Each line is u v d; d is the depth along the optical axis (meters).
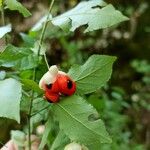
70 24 0.21
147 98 0.77
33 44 0.24
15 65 0.21
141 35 0.84
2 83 0.18
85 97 0.26
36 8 0.60
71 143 0.21
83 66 0.21
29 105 0.23
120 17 0.20
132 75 0.81
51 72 0.20
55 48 0.66
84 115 0.20
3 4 0.23
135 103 0.75
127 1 0.79
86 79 0.21
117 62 0.82
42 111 0.23
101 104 0.27
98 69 0.21
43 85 0.20
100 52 0.78
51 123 0.22
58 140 0.22
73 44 0.65
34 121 0.23
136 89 0.80
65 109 0.20
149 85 0.80
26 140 0.26
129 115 0.74
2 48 0.23
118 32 0.80
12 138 0.26
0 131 0.35
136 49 0.83
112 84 0.80
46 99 0.21
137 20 0.84
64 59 0.67
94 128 0.20
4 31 0.21
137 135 0.74
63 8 0.67
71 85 0.20
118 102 0.50
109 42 0.79
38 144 0.25
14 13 0.56
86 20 0.21
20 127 0.34
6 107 0.18
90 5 0.21
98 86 0.21
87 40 0.75
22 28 0.59
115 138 0.50
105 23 0.20
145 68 0.75
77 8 0.22
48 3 0.62
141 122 0.74
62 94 0.20
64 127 0.20
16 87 0.18
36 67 0.22
